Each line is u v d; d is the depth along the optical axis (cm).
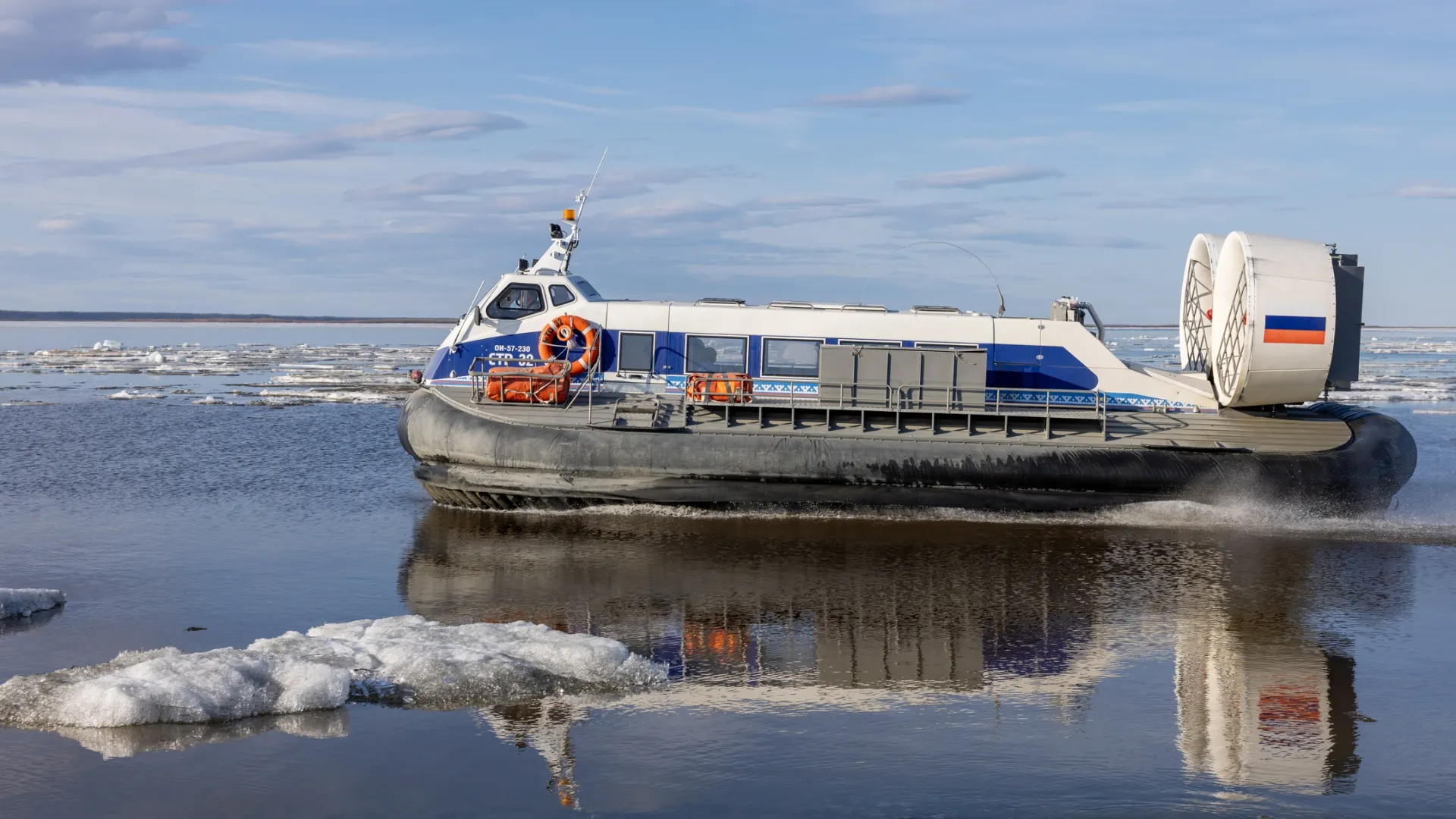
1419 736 735
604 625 970
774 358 1481
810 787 650
